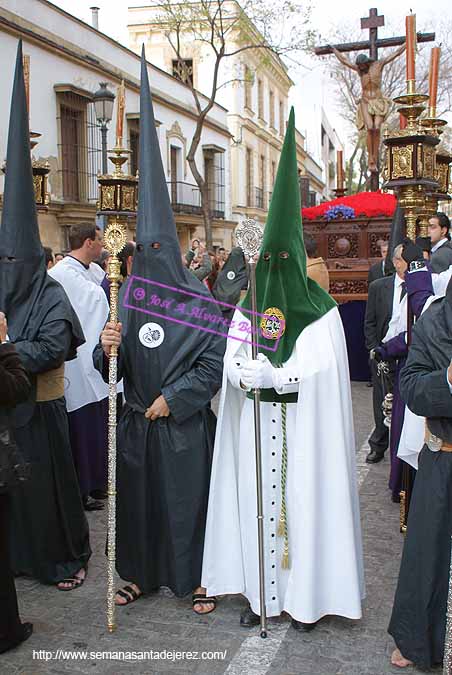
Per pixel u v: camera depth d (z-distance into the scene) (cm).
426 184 407
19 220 370
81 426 491
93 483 505
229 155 2684
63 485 388
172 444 351
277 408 338
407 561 292
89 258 509
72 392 484
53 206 1512
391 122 2220
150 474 355
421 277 393
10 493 316
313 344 327
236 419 356
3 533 314
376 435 603
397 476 500
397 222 516
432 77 424
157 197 348
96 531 466
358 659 311
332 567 328
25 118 366
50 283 386
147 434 354
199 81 2578
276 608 339
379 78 1179
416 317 389
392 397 498
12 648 323
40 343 369
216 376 352
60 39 1519
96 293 496
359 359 970
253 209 2939
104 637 332
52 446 384
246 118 2838
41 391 380
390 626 301
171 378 351
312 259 390
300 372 322
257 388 321
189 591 354
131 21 2541
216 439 349
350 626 338
